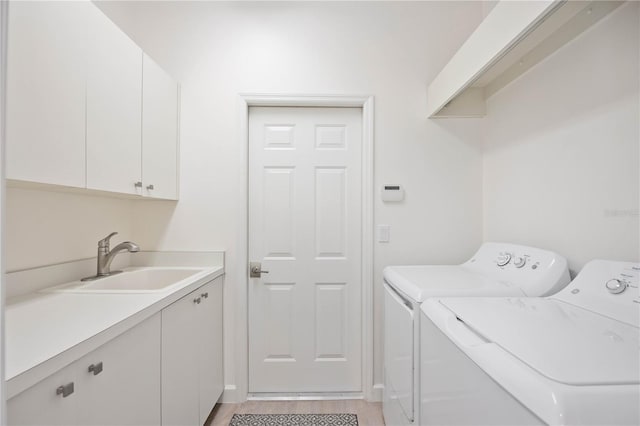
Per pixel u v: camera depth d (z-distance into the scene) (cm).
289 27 189
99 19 122
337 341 195
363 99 189
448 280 131
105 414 82
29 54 92
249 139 195
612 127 105
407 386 121
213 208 188
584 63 116
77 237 146
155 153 162
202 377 152
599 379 52
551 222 133
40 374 62
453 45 190
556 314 87
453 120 190
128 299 109
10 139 87
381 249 189
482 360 66
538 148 141
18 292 115
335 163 196
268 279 194
